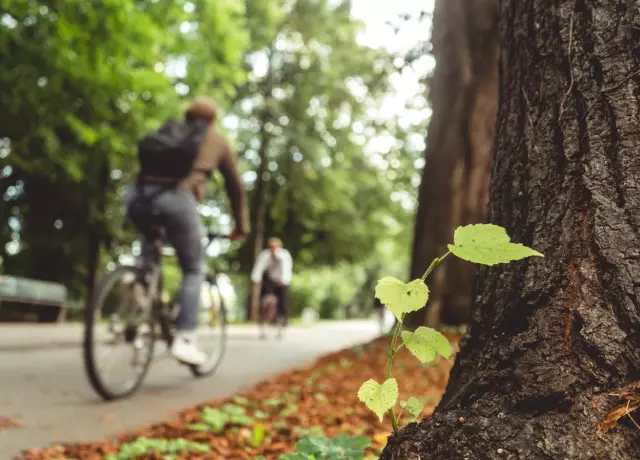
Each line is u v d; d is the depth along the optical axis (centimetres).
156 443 270
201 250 496
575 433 136
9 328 1116
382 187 2441
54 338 966
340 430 319
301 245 2592
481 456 137
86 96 1307
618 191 151
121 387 444
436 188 816
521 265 165
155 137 469
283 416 358
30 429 333
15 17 1147
